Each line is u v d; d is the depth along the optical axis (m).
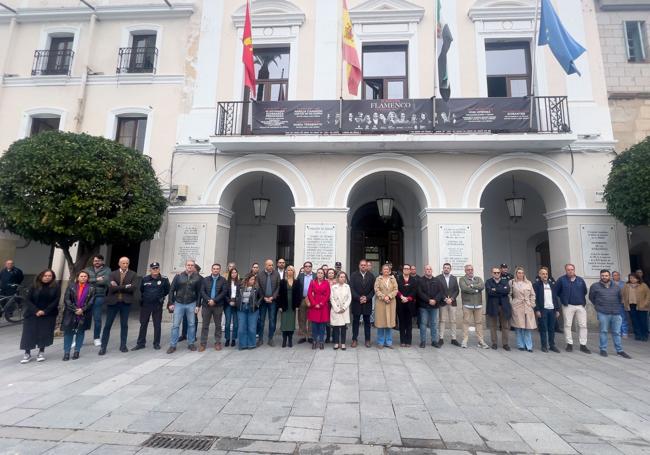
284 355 6.39
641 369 5.81
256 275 7.11
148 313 6.88
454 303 7.38
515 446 3.32
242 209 12.19
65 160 7.42
